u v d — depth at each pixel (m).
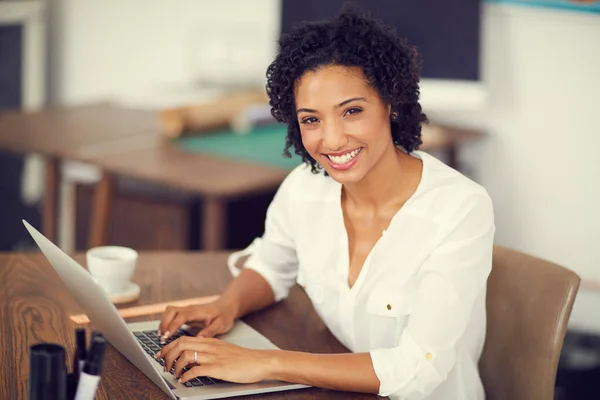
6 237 5.07
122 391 1.50
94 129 3.84
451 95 3.62
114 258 2.02
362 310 1.78
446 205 1.70
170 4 4.94
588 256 3.73
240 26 4.70
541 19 3.66
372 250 1.75
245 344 1.76
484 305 1.81
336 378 1.57
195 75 4.84
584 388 3.06
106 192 3.56
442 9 3.55
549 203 3.79
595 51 3.56
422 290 1.66
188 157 3.37
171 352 1.59
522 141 3.81
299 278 1.94
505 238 3.94
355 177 1.65
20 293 1.96
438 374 1.62
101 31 5.24
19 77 5.24
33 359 1.17
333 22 1.65
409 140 1.79
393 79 1.62
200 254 2.31
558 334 1.77
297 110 1.66
